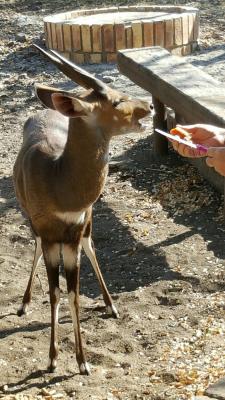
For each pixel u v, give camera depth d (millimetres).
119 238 3609
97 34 6391
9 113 5379
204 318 2902
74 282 2627
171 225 3695
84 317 2988
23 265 3441
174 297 3055
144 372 2594
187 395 2385
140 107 2492
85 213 2637
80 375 2613
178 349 2713
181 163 4422
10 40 7180
